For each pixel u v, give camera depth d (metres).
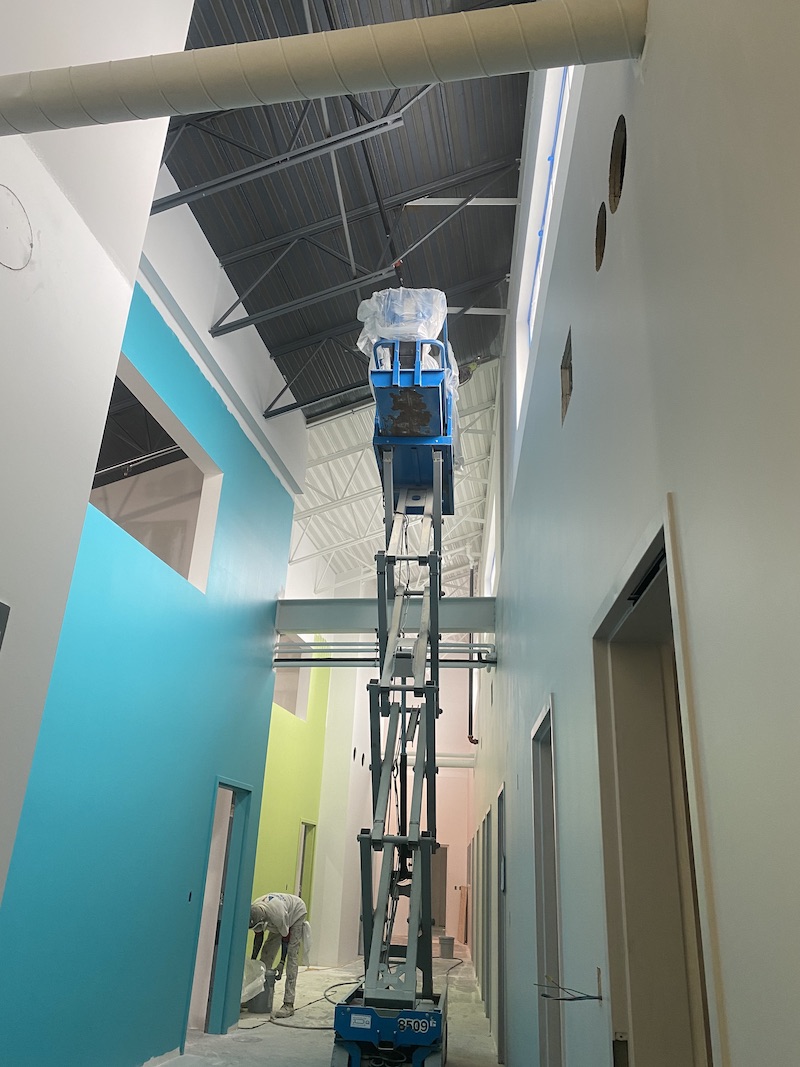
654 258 1.96
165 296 6.03
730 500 1.37
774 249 1.19
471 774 18.66
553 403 4.02
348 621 8.54
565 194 3.77
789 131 1.13
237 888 7.32
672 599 1.67
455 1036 7.41
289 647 8.42
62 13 2.84
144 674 5.50
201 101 2.21
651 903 2.21
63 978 4.41
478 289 8.47
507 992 6.03
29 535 2.67
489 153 6.82
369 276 6.83
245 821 7.52
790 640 1.11
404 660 6.11
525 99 6.31
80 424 2.96
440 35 2.05
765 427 1.21
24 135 2.72
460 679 19.25
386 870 5.26
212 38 5.46
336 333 8.47
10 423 2.59
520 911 5.11
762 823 1.21
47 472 2.77
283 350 8.49
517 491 6.23
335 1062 4.54
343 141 5.55
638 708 2.44
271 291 7.71
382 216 6.81
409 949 5.05
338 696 14.37
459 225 7.63
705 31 1.56
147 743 5.51
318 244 6.95
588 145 3.10
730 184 1.40
